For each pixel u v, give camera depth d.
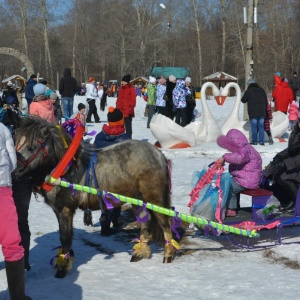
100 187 5.95
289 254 6.26
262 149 14.05
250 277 5.53
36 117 5.73
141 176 6.00
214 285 5.32
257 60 55.41
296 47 56.56
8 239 4.52
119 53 68.69
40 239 7.11
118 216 7.56
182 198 9.25
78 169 5.86
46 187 5.49
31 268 6.02
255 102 14.73
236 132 6.76
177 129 14.33
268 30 59.66
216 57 72.44
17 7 73.00
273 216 6.73
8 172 4.55
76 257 6.39
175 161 12.93
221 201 6.43
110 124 7.37
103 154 6.05
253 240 6.91
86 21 77.81
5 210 4.53
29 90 18.48
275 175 6.83
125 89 15.98
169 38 73.38
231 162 6.60
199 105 34.25
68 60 84.88
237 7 62.09
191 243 6.84
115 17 68.19
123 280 5.57
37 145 5.55
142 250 6.28
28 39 77.06
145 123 23.17
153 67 67.12
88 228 7.69
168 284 5.41
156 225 6.28
